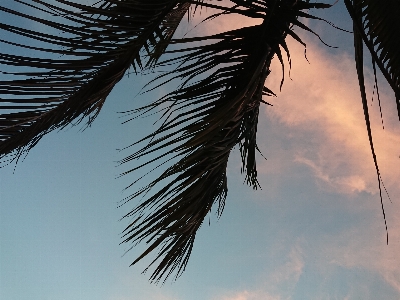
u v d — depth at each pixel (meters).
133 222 1.55
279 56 1.63
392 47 1.34
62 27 1.32
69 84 1.48
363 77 1.30
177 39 1.53
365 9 1.35
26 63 1.33
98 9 1.37
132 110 1.54
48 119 1.51
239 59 1.66
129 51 1.55
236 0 1.56
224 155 1.94
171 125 1.53
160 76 1.54
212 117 1.51
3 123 1.42
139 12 1.48
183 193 1.74
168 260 1.83
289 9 1.57
